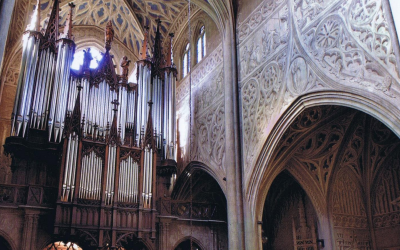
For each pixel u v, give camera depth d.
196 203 20.38
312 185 16.92
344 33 12.09
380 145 16.16
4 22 8.06
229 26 18.97
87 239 16.80
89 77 20.95
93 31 27.45
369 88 10.96
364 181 17.11
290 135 15.03
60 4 23.73
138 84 22.03
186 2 23.34
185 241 20.39
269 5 16.56
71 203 16.88
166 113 21.73
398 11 9.85
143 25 26.05
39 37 20.22
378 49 10.78
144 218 18.25
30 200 16.56
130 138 19.97
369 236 16.80
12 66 23.52
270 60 15.87
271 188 20.66
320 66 12.91
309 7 13.91
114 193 17.95
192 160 20.92
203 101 21.11
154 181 19.05
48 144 18.50
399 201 15.63
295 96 13.93
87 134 19.72
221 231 20.48
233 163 16.86
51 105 19.17
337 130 15.60
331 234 16.27
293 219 18.38
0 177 21.22
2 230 15.91
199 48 22.98
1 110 22.52
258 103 16.22
